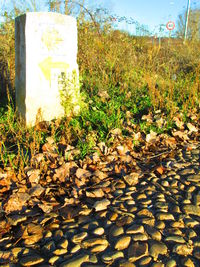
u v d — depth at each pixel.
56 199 2.41
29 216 2.17
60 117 3.92
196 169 2.95
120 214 2.22
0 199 2.30
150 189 2.57
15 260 1.77
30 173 2.60
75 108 4.07
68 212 2.23
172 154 3.29
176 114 4.20
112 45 6.22
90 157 2.95
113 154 3.12
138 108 4.43
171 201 2.39
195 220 2.14
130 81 5.32
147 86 5.07
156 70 6.15
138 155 3.24
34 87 3.64
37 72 3.62
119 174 2.82
